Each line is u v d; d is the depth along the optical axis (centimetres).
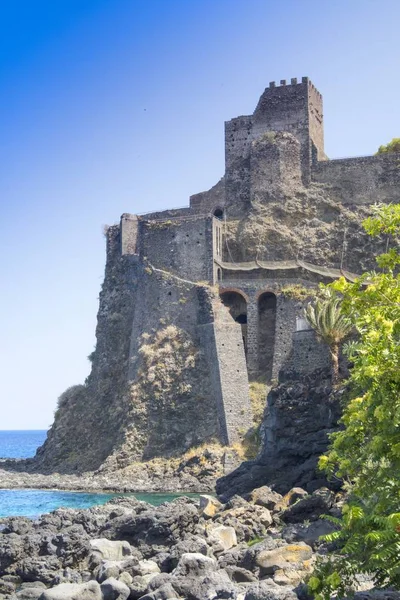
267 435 6309
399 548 1950
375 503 2264
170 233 9519
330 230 9600
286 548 3161
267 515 4112
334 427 5366
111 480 8019
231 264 9431
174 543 3700
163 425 8462
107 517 4097
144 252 9612
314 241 9556
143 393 8719
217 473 7619
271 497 4516
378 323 2344
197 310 8938
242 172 10581
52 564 3384
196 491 7356
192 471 7806
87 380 10250
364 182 9944
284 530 3638
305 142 10338
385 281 2458
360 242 9400
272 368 8588
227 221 10138
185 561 3039
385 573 2130
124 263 10312
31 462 10012
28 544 3506
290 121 10481
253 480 5541
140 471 8119
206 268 9250
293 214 9919
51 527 3934
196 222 9412
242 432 8150
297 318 7781
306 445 5456
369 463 2514
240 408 8312
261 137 10400
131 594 2911
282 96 10575
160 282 9281
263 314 9144
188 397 8512
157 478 7938
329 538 2142
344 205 9894
